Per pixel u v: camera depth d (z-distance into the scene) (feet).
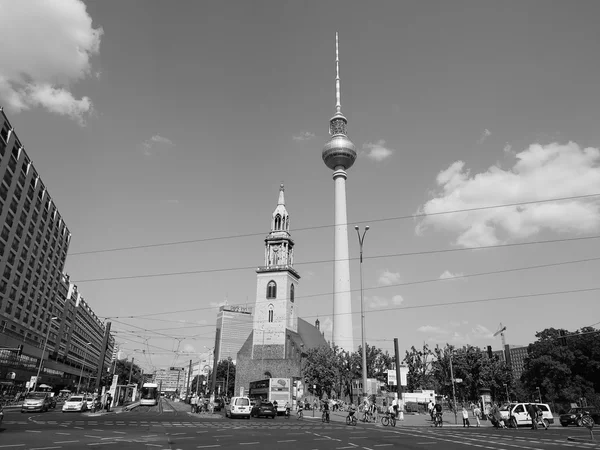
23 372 325.21
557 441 89.92
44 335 361.51
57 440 74.13
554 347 263.49
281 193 393.29
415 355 286.25
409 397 262.67
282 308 347.15
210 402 206.90
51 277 363.15
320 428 122.52
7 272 270.87
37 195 302.04
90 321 634.02
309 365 302.86
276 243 372.17
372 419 163.02
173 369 377.30
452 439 92.79
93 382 599.57
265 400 207.31
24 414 148.66
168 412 199.21
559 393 251.80
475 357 233.55
